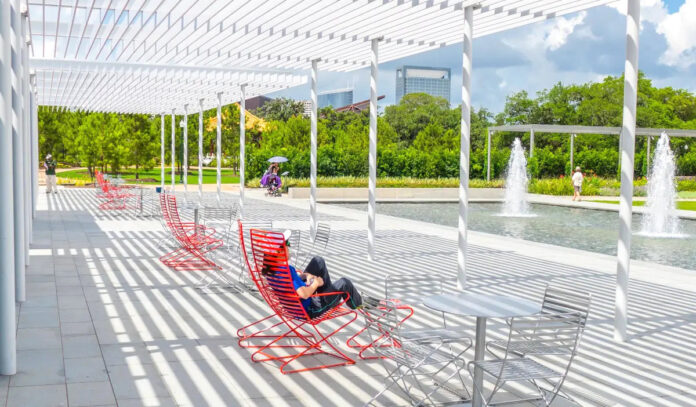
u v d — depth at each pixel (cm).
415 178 3231
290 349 548
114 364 496
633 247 1309
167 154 4578
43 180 3344
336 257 1062
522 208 2366
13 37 666
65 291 757
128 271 895
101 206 1964
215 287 795
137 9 881
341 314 561
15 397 422
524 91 6009
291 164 3108
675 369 509
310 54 1205
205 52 1269
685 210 2178
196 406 415
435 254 1113
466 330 613
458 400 438
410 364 421
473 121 6456
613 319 674
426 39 1016
